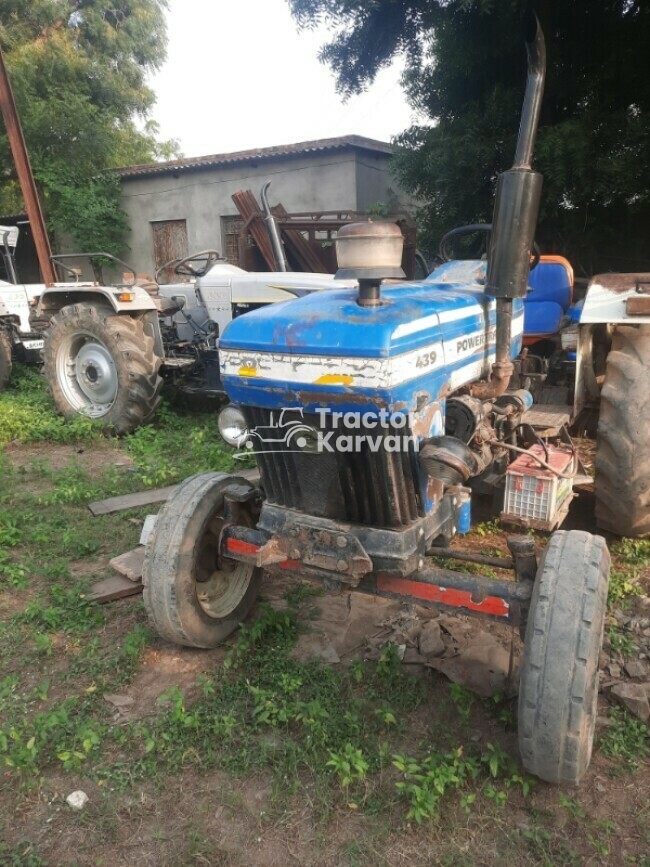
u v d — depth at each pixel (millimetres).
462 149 8211
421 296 2537
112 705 2527
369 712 2443
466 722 2361
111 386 6172
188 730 2369
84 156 16062
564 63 8148
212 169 14297
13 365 8391
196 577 2754
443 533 2529
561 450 3324
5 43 16359
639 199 7898
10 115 10562
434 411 2379
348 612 3098
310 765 2191
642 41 7680
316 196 13016
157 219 15500
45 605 3244
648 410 3152
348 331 2047
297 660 2756
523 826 1981
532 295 4734
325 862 1887
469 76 8734
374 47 9234
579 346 3646
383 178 13094
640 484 3170
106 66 17922
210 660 2797
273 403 2246
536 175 2469
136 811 2061
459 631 2908
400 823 1997
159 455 5477
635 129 7289
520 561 2246
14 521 4051
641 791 2102
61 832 1999
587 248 8414
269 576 3461
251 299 5914
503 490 3471
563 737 1925
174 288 6809
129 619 3123
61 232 16078
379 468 2191
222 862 1890
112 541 3949
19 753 2203
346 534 2252
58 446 5938
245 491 2801
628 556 3426
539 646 1961
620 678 2588
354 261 2107
